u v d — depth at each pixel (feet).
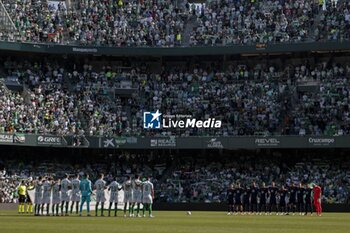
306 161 465.47
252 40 499.92
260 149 478.59
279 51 486.79
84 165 479.41
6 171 454.40
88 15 527.81
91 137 463.42
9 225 197.26
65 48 494.59
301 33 495.41
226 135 465.88
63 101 486.79
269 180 453.58
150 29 522.06
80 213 287.48
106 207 357.20
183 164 476.13
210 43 506.48
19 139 445.37
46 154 481.05
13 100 469.98
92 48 499.10
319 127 460.96
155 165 479.41
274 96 488.02
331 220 268.21
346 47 474.08
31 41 495.41
